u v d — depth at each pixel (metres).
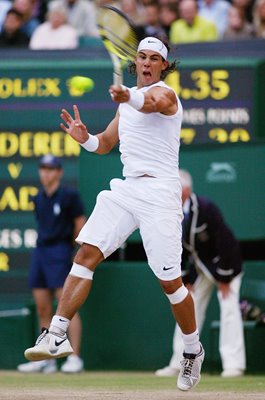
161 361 31.17
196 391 22.08
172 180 18.61
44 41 36.69
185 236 28.69
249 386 23.95
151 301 31.22
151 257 18.61
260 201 30.97
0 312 32.41
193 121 31.78
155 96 17.81
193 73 31.70
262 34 36.28
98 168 31.62
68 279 18.75
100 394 20.78
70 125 19.14
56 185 31.08
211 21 36.72
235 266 28.58
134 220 18.72
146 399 19.28
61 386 24.27
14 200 32.41
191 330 19.28
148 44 18.44
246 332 30.38
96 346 31.62
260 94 31.58
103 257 18.81
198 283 29.41
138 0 38.06
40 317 31.47
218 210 28.70
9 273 32.38
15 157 32.41
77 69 32.03
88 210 31.72
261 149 30.88
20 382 26.11
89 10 38.94
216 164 31.25
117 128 19.41
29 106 32.28
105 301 31.55
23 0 38.22
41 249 31.25
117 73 20.44
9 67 32.34
